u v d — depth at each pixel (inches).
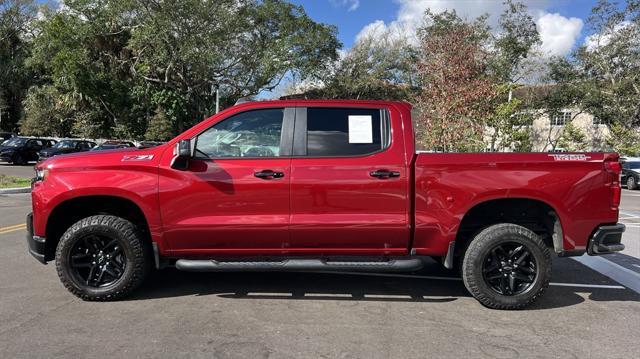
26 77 1924.2
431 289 227.6
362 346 162.9
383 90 1764.3
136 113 1557.6
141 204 195.2
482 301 199.9
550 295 220.5
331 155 197.6
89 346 159.2
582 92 1333.7
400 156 196.9
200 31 1349.7
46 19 1609.3
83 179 195.5
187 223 195.8
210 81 1486.2
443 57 820.6
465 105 768.9
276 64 1443.2
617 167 201.3
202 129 201.0
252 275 246.2
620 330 180.4
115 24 1450.5
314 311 195.8
